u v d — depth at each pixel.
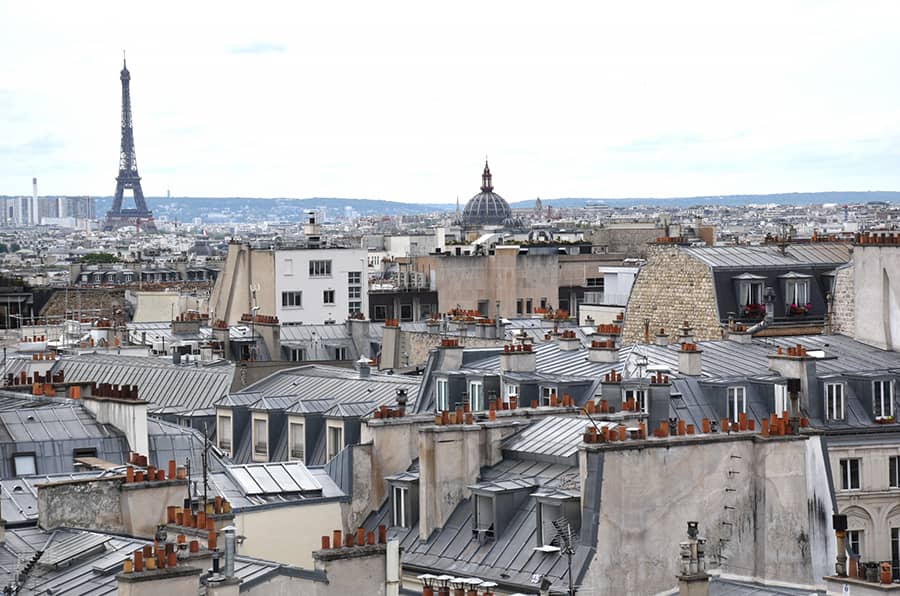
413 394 167.25
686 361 150.62
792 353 153.00
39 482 108.81
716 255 198.00
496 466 120.06
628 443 106.25
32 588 91.12
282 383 185.75
